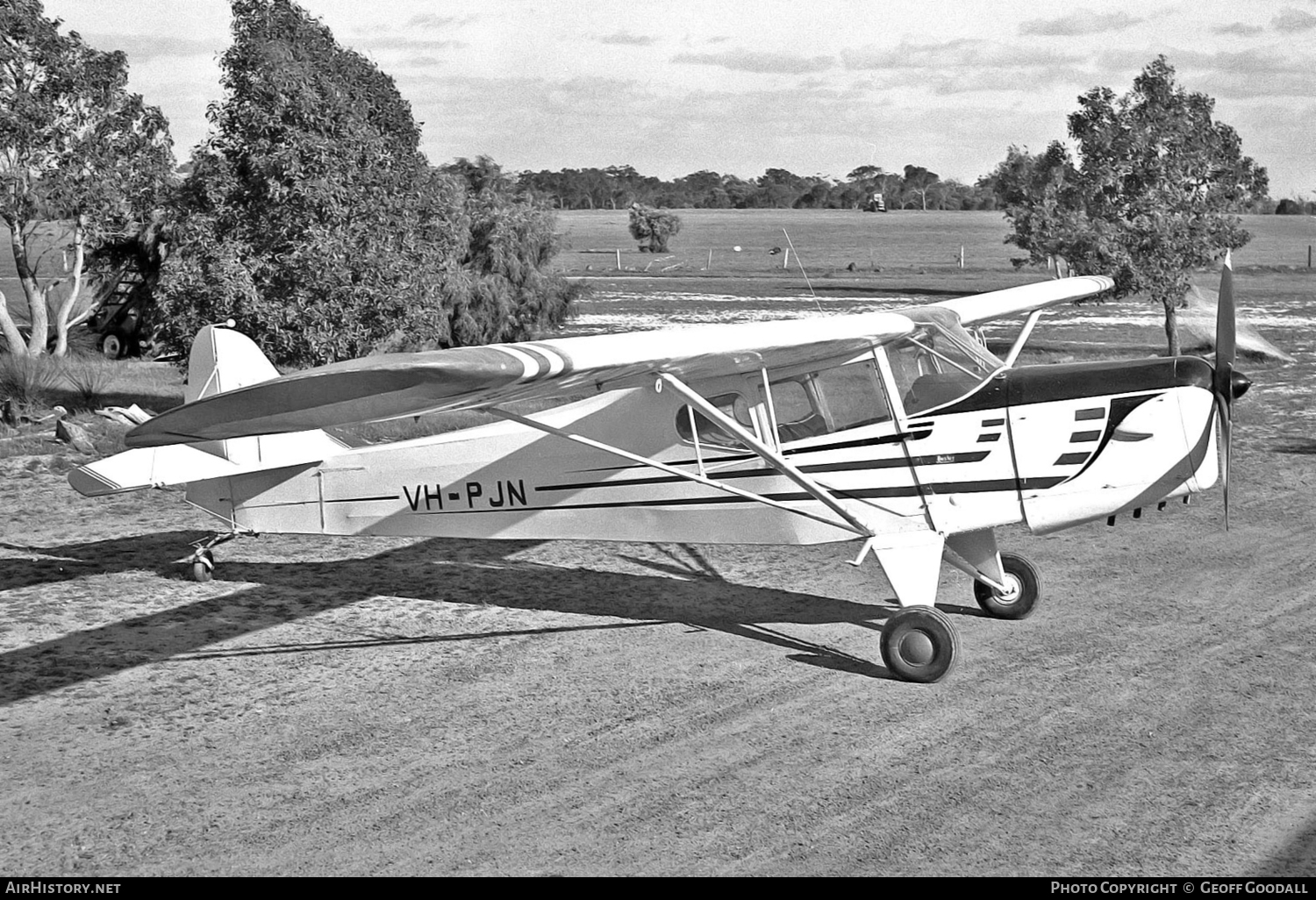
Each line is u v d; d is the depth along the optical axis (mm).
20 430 14992
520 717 5969
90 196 18250
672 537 7328
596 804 4930
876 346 6719
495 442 7574
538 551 9797
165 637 7406
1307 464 12672
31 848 4590
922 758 5363
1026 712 5902
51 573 9023
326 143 12773
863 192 165750
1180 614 7570
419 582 8789
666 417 7160
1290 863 4312
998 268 54594
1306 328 26391
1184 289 18875
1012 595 7523
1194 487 6418
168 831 4730
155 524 10836
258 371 8367
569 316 22625
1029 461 6555
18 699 6270
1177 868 4297
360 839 4648
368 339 13617
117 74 17953
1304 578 8367
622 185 179000
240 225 13070
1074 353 22109
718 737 5664
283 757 5473
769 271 54875
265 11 12969
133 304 22594
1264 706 5898
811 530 7008
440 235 14914
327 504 8062
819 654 6926
